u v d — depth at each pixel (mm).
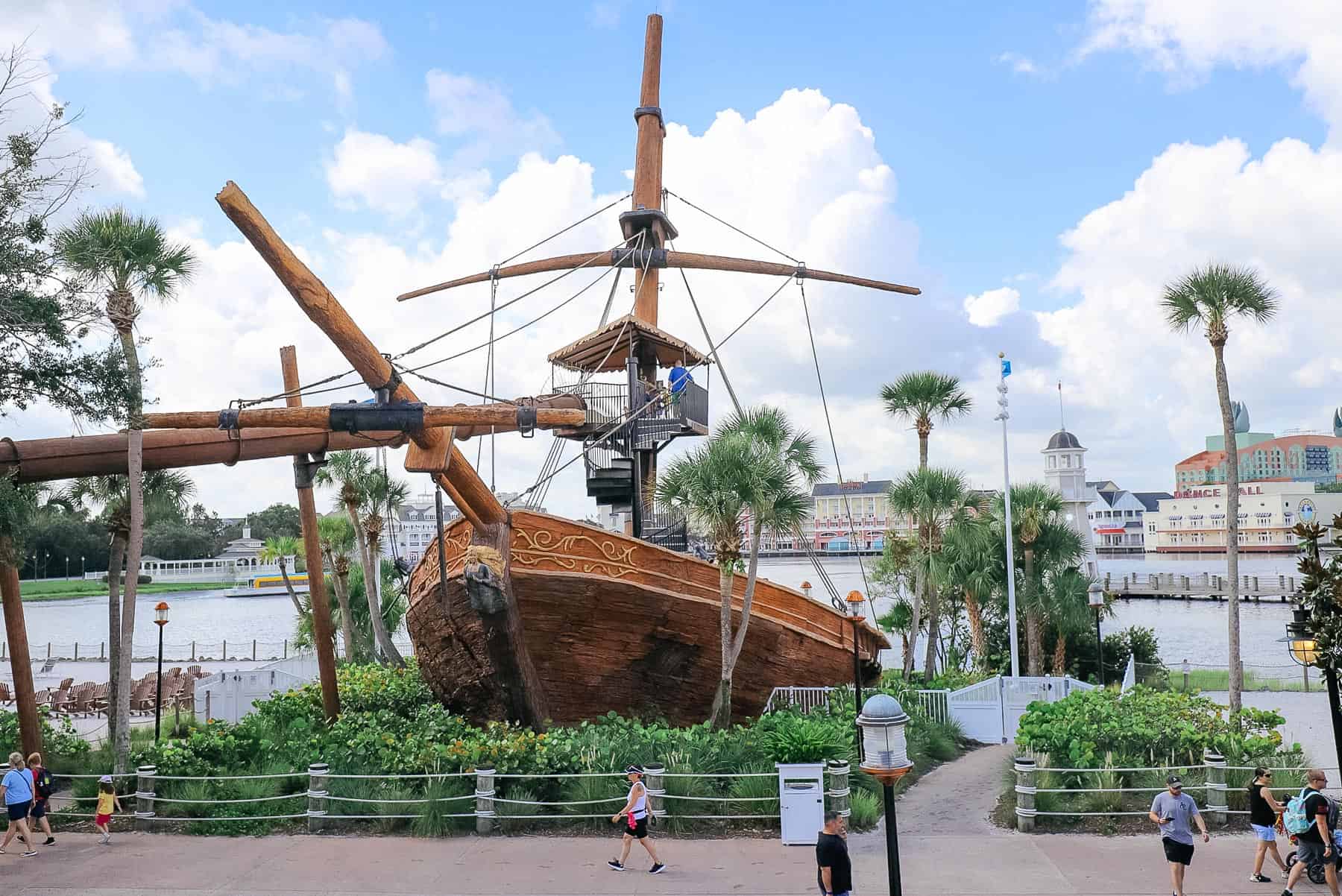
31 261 14547
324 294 12203
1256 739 15391
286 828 14109
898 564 29984
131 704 29500
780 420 20578
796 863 11992
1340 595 10594
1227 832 13219
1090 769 14078
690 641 18844
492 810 13781
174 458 16516
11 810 12961
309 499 19438
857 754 16297
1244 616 69125
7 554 15344
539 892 10930
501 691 17812
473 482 15469
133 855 12742
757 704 20484
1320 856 10023
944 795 16219
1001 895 10633
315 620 20062
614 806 14031
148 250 16547
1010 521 26188
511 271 29781
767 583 19891
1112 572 123125
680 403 23094
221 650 52156
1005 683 23391
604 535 17734
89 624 80000
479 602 16438
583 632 17812
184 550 144500
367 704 21938
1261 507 146750
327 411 12898
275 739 18766
